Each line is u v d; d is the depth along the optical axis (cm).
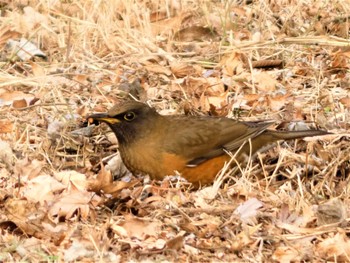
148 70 1548
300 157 1271
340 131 1339
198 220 1102
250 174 1228
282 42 1652
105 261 993
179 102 1445
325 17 1762
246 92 1495
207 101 1423
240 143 1238
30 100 1423
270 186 1205
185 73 1548
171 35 1688
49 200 1129
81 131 1327
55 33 1652
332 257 1021
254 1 1831
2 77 1498
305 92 1476
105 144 1330
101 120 1212
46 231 1057
